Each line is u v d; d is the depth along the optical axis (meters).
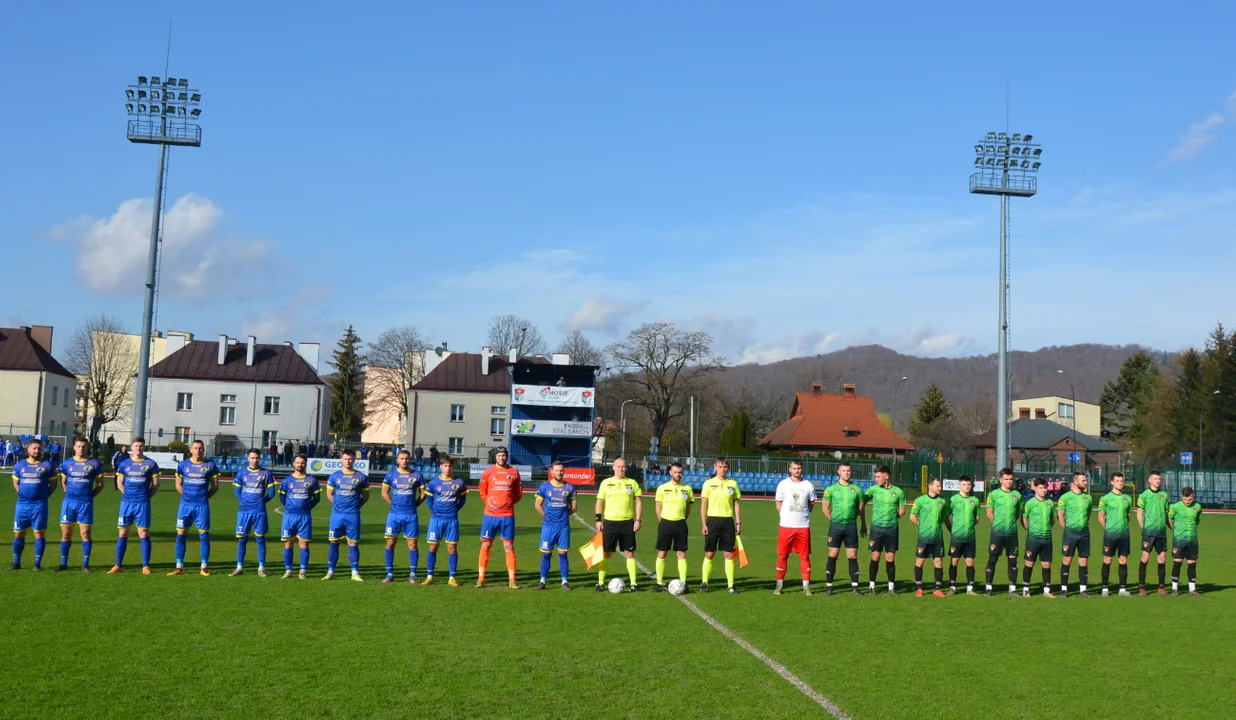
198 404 80.12
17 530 16.92
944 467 60.41
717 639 12.23
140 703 8.63
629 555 16.53
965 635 13.02
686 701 9.19
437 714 8.55
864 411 94.19
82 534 17.03
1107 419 117.25
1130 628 13.91
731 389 159.62
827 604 15.53
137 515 17.02
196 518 17.14
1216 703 9.65
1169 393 90.50
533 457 63.69
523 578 17.92
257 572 17.66
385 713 8.54
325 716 8.41
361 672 9.97
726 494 16.72
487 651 11.16
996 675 10.61
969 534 17.12
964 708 9.22
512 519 16.70
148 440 67.50
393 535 16.95
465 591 16.05
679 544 16.77
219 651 10.75
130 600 13.98
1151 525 18.20
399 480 16.92
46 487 17.05
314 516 32.84
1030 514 17.42
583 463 63.03
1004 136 45.81
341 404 106.31
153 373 79.56
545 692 9.39
